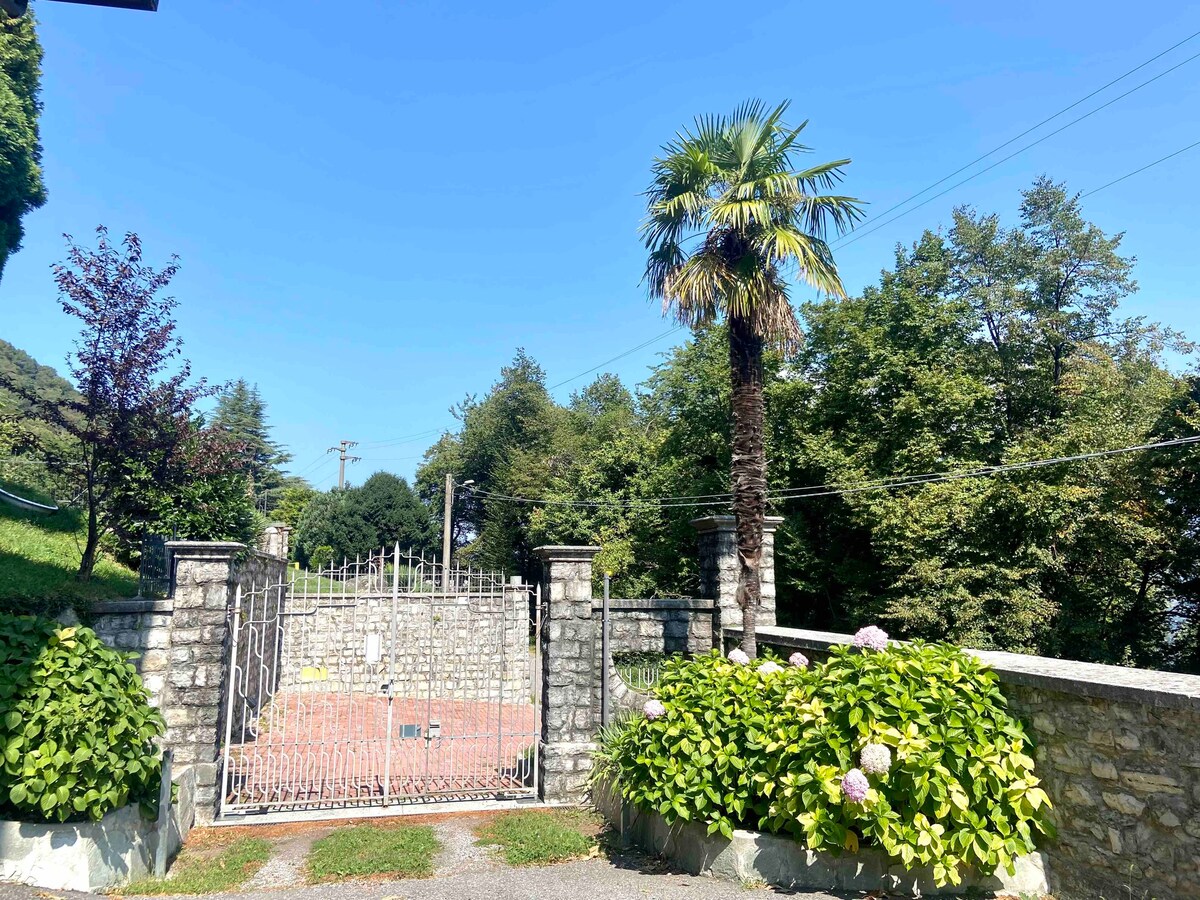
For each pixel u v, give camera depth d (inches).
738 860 199.2
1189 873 145.7
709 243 347.9
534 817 283.0
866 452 824.3
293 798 312.8
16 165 550.9
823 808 184.7
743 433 337.7
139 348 364.2
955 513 689.6
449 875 224.5
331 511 1475.1
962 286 930.7
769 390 912.3
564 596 323.6
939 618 688.4
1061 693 178.5
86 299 353.4
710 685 234.1
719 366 964.0
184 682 288.0
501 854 244.1
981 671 198.2
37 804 188.7
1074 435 690.8
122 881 203.9
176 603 291.1
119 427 360.5
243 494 505.7
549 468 1508.4
